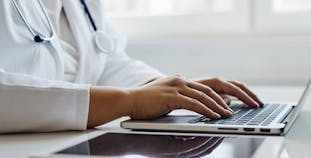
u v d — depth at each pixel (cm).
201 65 189
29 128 80
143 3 207
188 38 202
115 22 210
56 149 63
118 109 84
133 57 195
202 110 84
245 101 102
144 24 207
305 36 190
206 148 63
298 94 150
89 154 59
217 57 188
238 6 197
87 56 113
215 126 77
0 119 79
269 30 195
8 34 87
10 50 87
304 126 82
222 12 200
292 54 181
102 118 83
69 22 112
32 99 80
